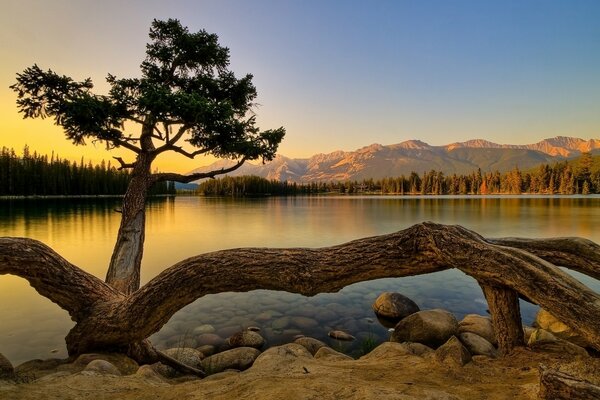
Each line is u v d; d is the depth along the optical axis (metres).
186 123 7.97
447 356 3.90
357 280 5.09
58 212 47.19
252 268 5.25
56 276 5.63
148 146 9.22
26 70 7.13
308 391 2.74
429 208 62.91
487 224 31.03
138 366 5.60
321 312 9.77
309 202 99.50
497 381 3.24
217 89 10.01
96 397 3.12
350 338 7.86
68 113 7.23
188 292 5.36
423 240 4.65
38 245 5.57
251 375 3.60
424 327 6.90
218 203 92.19
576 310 3.41
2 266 5.22
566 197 116.25
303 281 5.11
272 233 27.38
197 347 7.49
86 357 5.39
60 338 7.76
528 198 111.12
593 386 2.36
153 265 15.66
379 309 9.44
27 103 7.39
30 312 9.50
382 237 5.04
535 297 3.70
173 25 9.30
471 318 7.81
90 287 5.96
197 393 3.04
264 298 11.12
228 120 8.01
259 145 8.99
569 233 23.44
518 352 4.05
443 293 11.73
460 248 4.29
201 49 9.54
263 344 7.59
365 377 3.36
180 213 53.09
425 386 3.06
